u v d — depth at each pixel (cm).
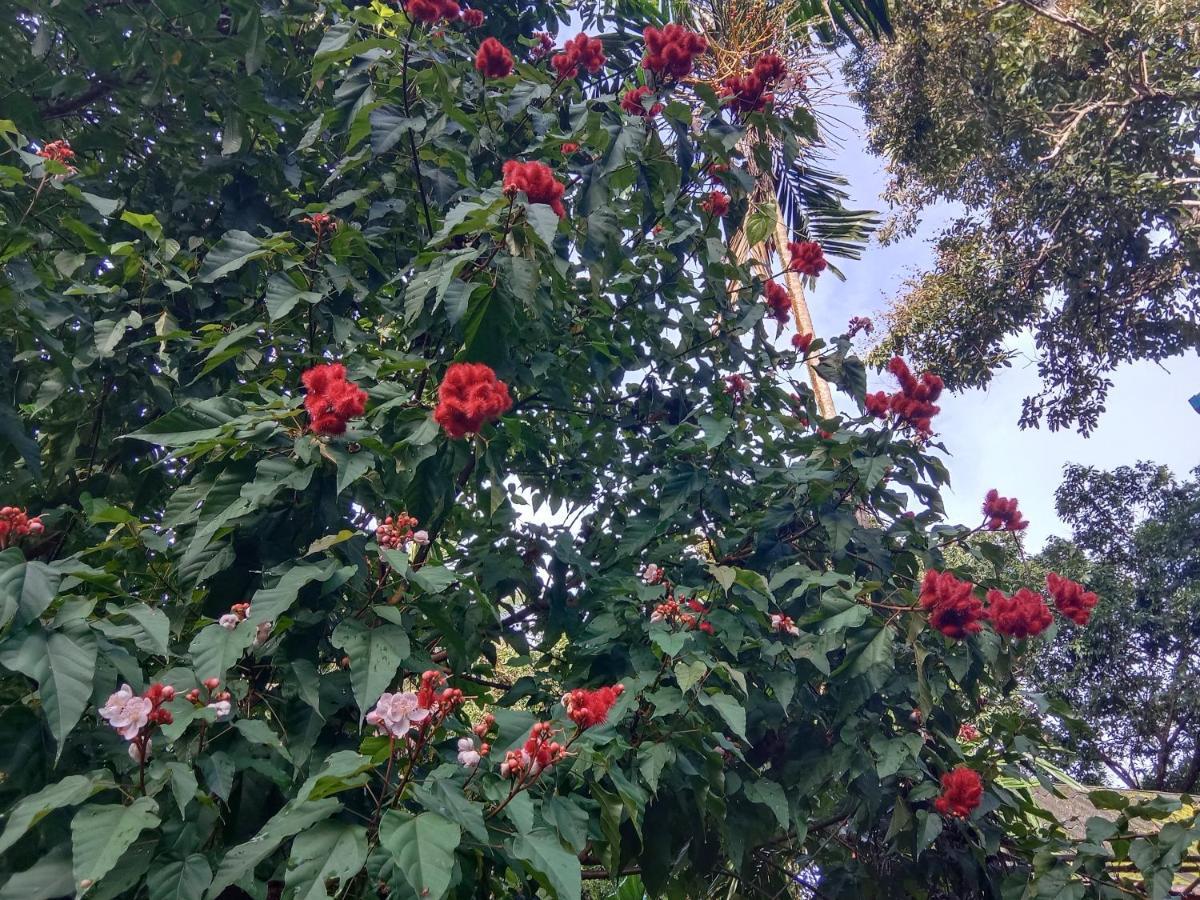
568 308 389
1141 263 991
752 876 375
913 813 336
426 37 333
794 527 392
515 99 338
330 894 184
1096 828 298
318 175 423
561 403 376
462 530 391
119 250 305
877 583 321
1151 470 1407
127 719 176
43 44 355
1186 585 1259
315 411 237
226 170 386
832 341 418
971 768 335
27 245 275
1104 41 952
